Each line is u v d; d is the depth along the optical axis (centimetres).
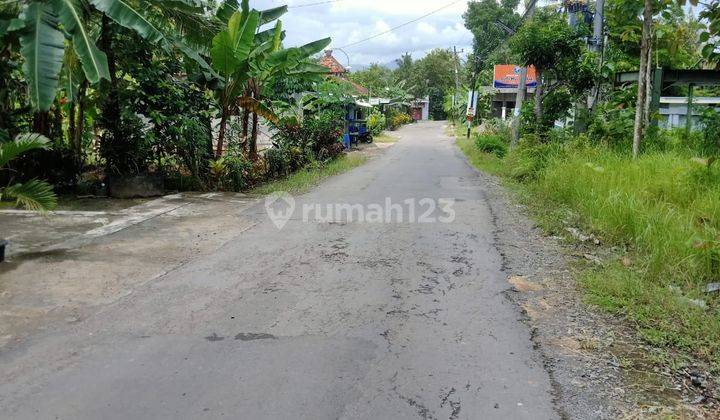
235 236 687
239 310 438
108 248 620
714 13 973
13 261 561
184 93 1030
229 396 306
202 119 1082
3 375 329
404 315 429
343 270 548
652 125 1223
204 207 880
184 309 439
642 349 371
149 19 923
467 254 610
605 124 1226
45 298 460
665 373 338
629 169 861
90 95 1060
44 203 566
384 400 303
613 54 1475
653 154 990
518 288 495
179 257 591
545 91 1542
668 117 1648
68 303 450
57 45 700
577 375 335
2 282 498
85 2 845
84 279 510
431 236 693
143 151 966
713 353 362
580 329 403
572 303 456
